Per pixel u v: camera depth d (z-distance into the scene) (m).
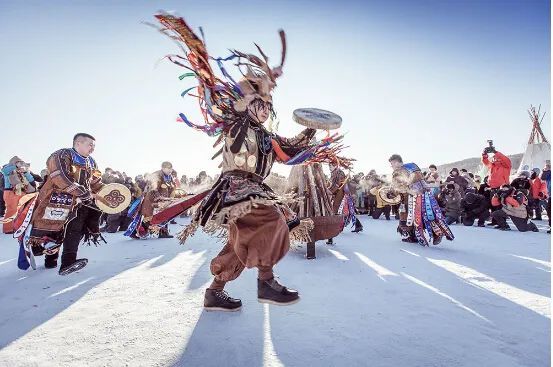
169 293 2.74
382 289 2.79
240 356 1.65
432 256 4.29
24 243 3.53
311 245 4.00
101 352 1.71
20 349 1.76
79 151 3.65
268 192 2.00
